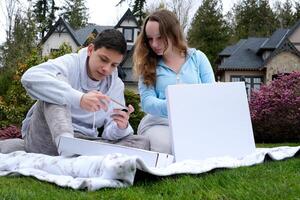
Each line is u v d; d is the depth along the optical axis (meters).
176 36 3.15
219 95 2.73
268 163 2.62
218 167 2.35
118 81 2.97
